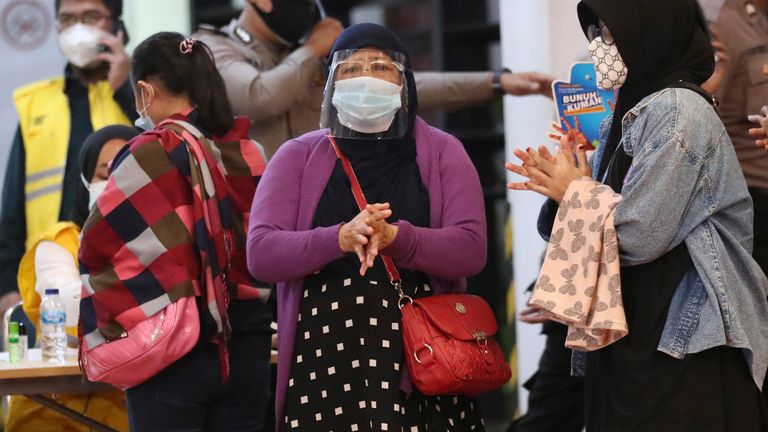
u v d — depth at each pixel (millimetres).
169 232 6891
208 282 6902
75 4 11227
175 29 13820
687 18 6375
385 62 6711
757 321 6086
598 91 7832
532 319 9836
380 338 6449
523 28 11344
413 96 6910
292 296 6652
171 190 6945
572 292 6141
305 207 6715
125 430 8617
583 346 6172
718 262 5957
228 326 6973
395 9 13555
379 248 6297
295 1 9461
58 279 8547
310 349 6504
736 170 6191
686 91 6160
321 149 6844
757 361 6043
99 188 8641
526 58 11328
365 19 13656
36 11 13938
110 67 11305
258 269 6570
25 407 8633
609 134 6586
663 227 5926
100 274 6949
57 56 13914
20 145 11414
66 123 11312
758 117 7133
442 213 6766
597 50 6449
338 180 6727
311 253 6355
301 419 6461
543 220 6965
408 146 6820
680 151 5973
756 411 6090
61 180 11172
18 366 7555
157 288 6852
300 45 9805
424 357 6340
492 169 13359
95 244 6930
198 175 7000
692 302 5949
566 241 6223
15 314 9930
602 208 6098
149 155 6930
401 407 6398
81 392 8484
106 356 6824
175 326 6770
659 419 5945
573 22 11133
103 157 8906
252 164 7516
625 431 6004
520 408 11805
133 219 6902
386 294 6535
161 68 7246
